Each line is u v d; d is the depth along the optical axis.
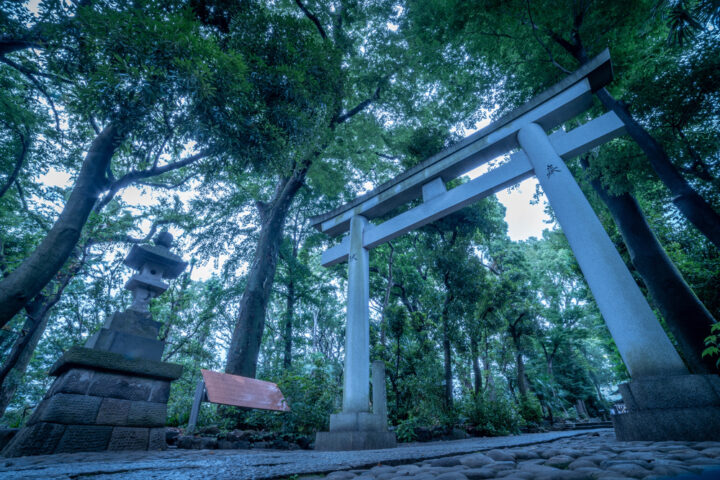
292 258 17.52
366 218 7.68
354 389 5.64
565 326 22.58
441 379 11.14
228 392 6.07
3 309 5.48
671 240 9.84
